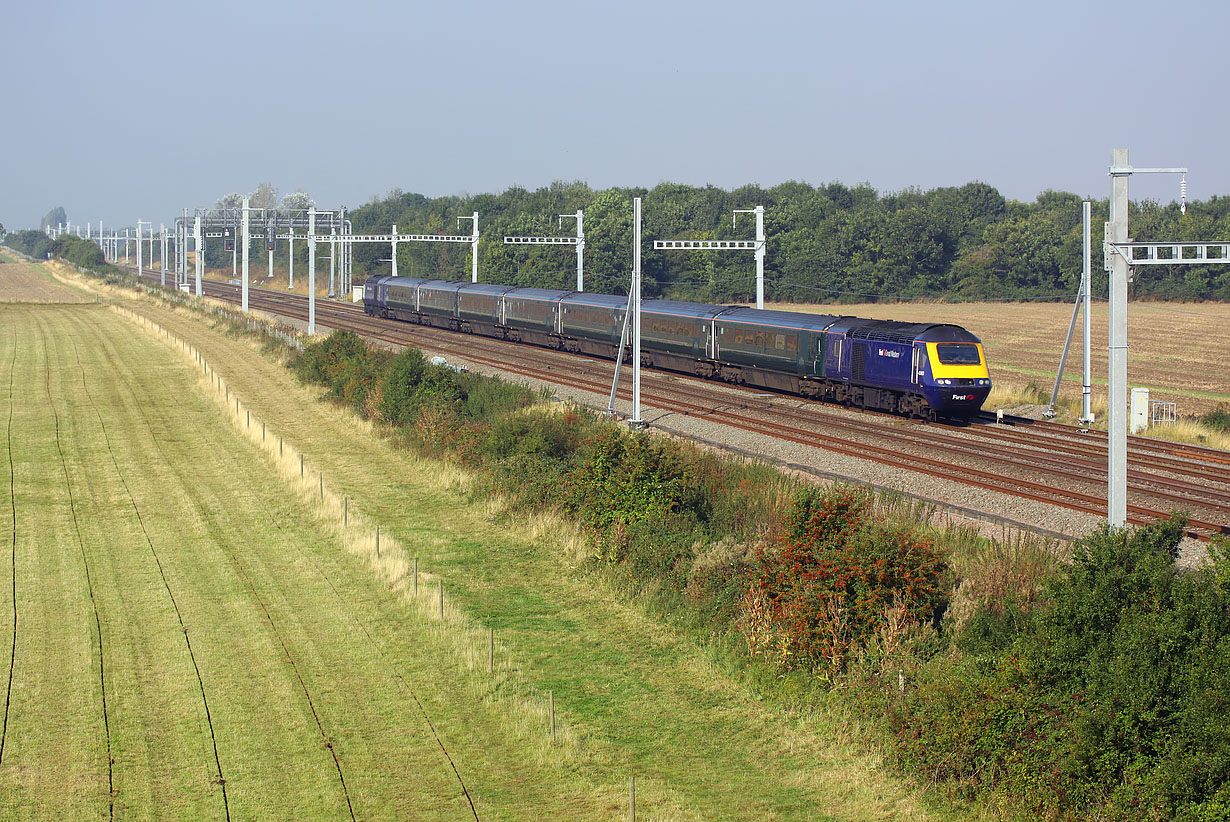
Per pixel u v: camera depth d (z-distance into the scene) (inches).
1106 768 777.6
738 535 1422.2
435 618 1253.1
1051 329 5472.4
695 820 814.5
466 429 2150.6
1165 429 2304.4
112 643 1181.1
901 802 834.8
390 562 1455.5
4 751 932.0
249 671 1104.2
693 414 2452.0
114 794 860.0
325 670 1108.5
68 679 1082.1
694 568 1288.1
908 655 997.2
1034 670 852.6
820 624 1058.1
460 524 1705.2
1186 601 808.3
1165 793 737.0
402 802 848.9
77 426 2541.8
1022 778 805.9
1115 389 1040.2
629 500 1493.6
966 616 1079.6
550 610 1304.1
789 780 879.7
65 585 1381.6
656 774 893.8
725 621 1178.0
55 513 1750.7
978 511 1568.7
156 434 2456.9
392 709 1017.5
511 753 932.0
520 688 1067.9
